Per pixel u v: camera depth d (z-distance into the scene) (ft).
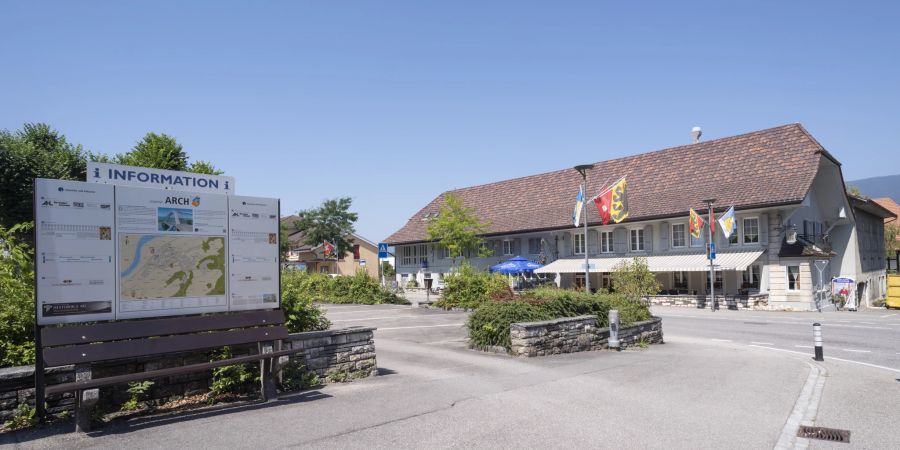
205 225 28.48
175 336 26.30
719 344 61.41
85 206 24.80
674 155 146.61
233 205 29.48
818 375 40.24
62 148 122.11
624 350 52.90
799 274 111.34
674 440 23.59
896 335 70.18
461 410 27.25
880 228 173.99
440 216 165.48
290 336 31.76
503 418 26.07
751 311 109.60
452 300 85.10
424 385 32.94
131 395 26.48
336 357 34.06
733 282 123.54
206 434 22.61
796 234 114.11
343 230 240.53
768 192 116.37
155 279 26.71
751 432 25.14
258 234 30.30
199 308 28.04
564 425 25.25
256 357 27.84
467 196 196.13
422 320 69.87
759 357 49.11
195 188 29.37
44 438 21.80
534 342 45.55
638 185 145.07
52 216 23.91
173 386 27.89
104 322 25.09
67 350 22.99
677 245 129.18
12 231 27.45
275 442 21.74
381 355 44.80
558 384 34.24
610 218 82.02
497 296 55.11
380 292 104.22
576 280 146.41
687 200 128.77
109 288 25.29
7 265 26.07
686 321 89.30
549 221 153.28
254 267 30.04
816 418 28.02
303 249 239.71
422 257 196.85
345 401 28.63
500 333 46.93
